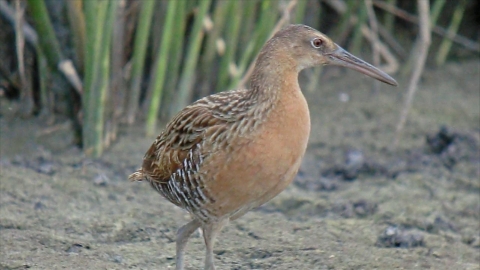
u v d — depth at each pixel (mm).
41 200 12602
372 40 18734
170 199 10477
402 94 18844
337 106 18078
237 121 9492
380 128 16984
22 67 14367
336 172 14945
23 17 15367
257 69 9703
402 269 10805
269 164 9383
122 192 13359
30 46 15891
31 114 16297
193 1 15930
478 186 14117
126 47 16172
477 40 21922
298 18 16562
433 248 11586
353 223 12438
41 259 10625
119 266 10602
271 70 9641
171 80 16047
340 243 11625
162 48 14758
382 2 19719
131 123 16219
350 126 17094
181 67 16719
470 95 19047
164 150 10141
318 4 18953
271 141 9359
